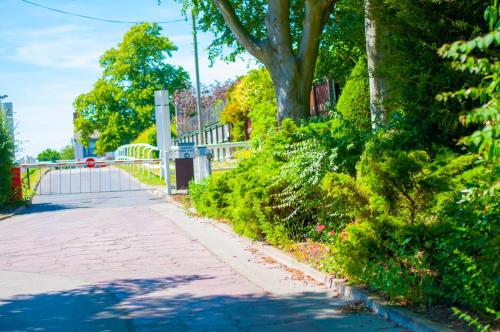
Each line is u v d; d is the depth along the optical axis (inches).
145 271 382.6
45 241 537.3
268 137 522.9
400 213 296.5
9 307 303.9
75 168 2188.7
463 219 259.1
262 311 275.7
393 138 378.6
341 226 396.5
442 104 363.6
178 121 2694.4
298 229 442.6
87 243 512.1
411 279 261.3
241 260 407.2
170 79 2770.7
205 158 852.0
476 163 289.1
